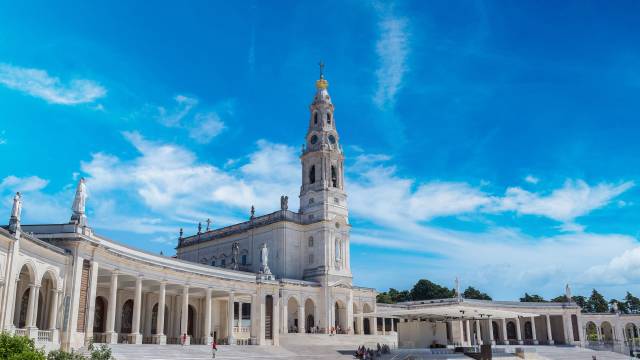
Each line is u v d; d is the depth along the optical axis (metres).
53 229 47.09
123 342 57.53
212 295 76.44
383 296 162.38
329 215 109.38
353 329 107.94
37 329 41.12
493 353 67.38
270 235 110.06
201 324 78.56
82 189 48.56
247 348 65.94
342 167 117.44
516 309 118.25
